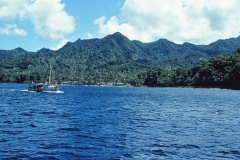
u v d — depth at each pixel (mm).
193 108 71375
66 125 38750
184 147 26562
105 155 23344
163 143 28094
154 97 126125
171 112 60594
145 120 46094
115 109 65688
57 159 21969
